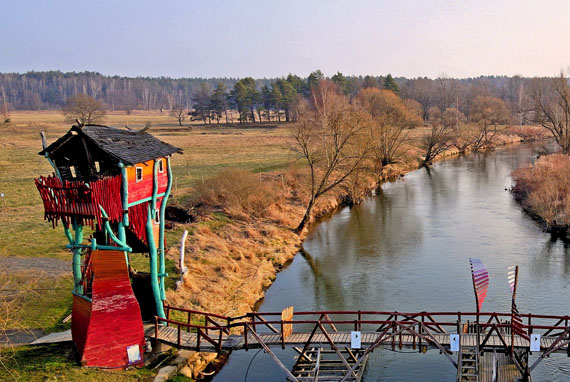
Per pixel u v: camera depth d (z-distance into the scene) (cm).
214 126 15512
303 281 3772
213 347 2264
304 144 5031
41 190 2289
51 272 3231
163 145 2609
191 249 3891
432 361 2659
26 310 2675
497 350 2222
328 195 6216
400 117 8781
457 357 2383
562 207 5041
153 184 2483
